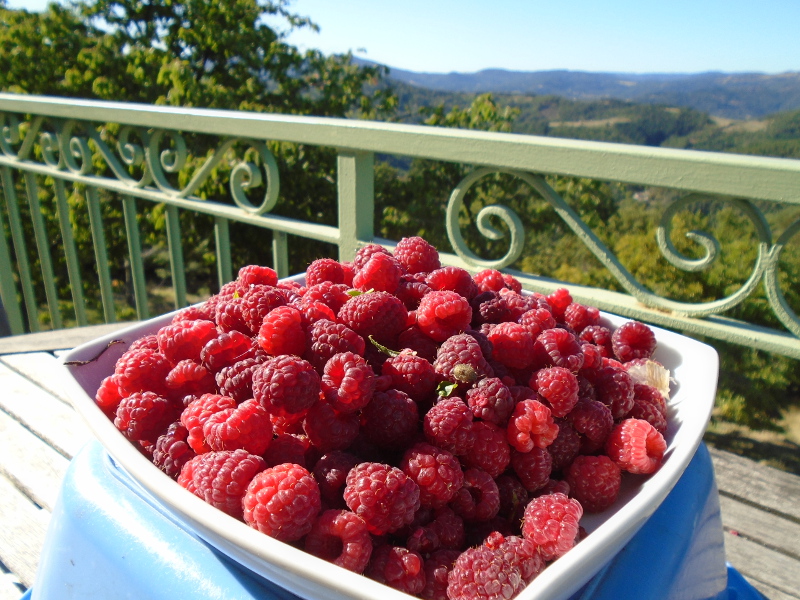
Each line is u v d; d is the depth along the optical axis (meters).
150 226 9.01
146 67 9.80
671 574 0.66
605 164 1.23
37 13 10.55
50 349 1.60
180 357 0.69
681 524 0.71
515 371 0.74
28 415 1.30
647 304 1.37
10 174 2.54
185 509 0.50
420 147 1.48
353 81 12.12
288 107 11.57
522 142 1.33
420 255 0.94
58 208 2.42
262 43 11.67
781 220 6.85
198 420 0.61
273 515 0.51
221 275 2.11
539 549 0.56
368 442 0.63
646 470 0.67
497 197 9.19
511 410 0.64
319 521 0.54
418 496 0.55
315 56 11.96
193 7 11.28
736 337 1.27
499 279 0.96
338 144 1.61
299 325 0.68
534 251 9.38
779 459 5.97
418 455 0.58
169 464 0.62
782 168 1.06
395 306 0.72
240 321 0.74
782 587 1.00
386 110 12.15
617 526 0.48
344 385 0.59
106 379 0.73
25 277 2.68
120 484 0.72
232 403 0.63
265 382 0.58
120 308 11.03
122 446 0.58
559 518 0.57
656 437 0.68
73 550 0.70
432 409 0.61
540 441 0.64
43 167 2.37
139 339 0.80
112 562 0.65
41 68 10.01
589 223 8.88
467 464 0.63
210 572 0.60
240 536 0.46
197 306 0.84
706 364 0.83
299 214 9.24
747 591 0.97
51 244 9.48
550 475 0.71
